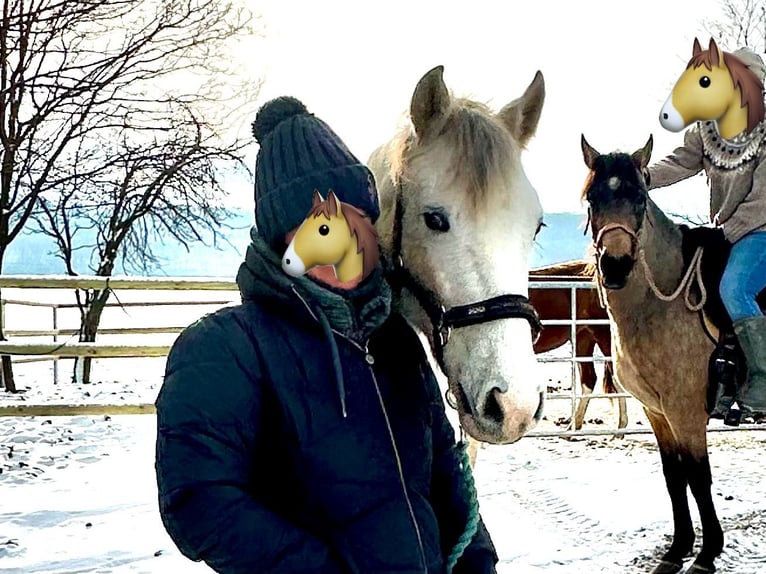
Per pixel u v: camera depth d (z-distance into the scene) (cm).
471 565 143
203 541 111
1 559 376
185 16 948
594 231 354
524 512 462
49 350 518
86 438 675
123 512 456
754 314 335
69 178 946
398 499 123
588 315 693
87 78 926
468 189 152
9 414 477
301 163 130
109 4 878
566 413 799
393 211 163
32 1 863
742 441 666
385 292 136
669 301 358
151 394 844
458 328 151
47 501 476
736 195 340
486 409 144
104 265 1027
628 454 613
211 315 130
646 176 353
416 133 159
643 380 370
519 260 154
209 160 1065
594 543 409
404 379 143
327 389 123
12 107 867
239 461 116
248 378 121
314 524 122
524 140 181
